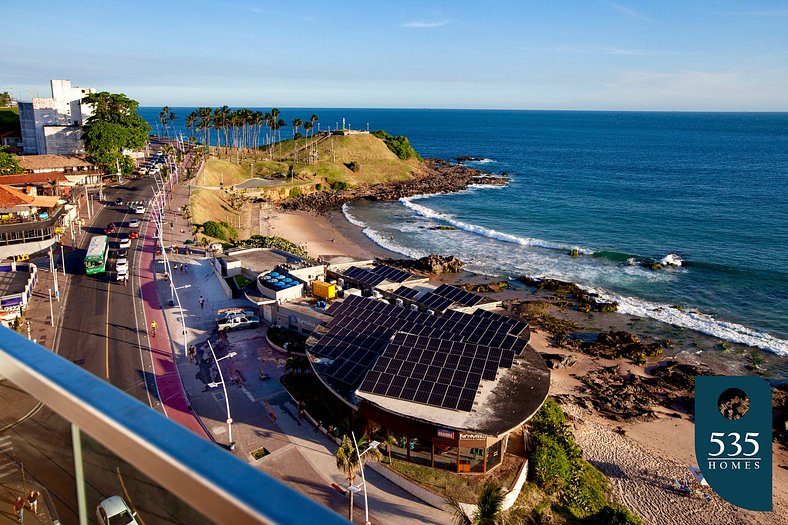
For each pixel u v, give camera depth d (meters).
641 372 62.31
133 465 3.68
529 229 123.00
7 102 199.75
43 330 57.38
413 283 65.31
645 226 122.88
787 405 55.28
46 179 98.25
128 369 51.12
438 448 38.84
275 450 41.34
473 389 39.50
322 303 59.41
